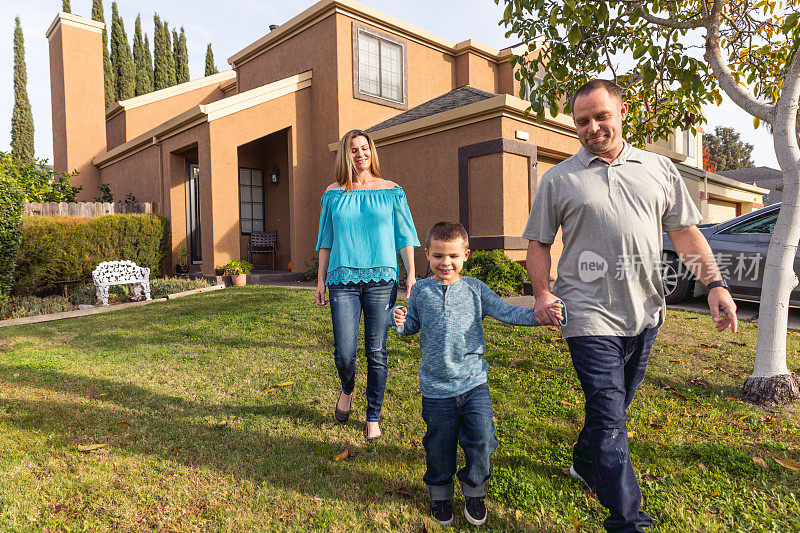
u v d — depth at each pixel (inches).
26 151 1370.6
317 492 92.5
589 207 75.9
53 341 223.3
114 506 87.5
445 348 84.6
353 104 466.0
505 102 333.4
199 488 94.0
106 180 629.6
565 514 84.5
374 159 126.4
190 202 536.7
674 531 79.4
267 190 564.7
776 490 91.3
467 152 365.4
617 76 202.8
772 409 130.0
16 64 1370.6
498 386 148.5
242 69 584.7
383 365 117.3
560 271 81.4
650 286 77.7
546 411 129.5
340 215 119.3
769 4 203.8
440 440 82.9
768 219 238.2
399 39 506.3
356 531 80.2
